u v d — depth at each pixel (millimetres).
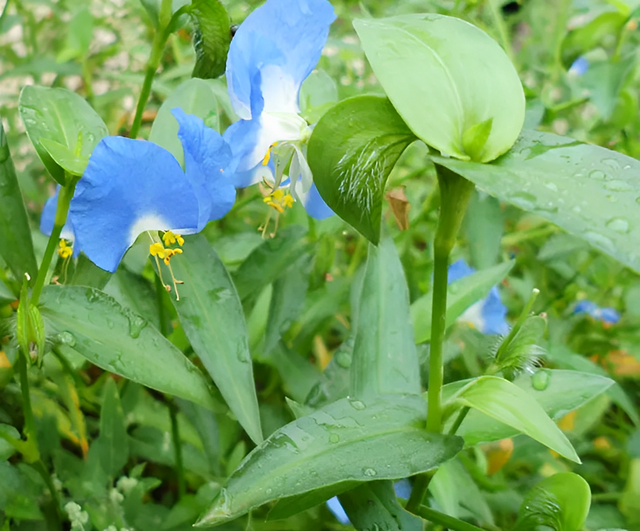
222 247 215
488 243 225
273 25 139
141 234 145
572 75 264
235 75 139
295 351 200
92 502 177
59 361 189
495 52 113
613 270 261
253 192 244
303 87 178
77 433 200
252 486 127
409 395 140
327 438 133
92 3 281
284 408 202
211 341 153
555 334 239
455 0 238
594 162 107
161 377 149
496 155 110
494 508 193
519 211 266
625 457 219
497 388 128
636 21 268
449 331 213
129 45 287
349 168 117
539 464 211
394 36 113
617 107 253
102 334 149
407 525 141
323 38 143
